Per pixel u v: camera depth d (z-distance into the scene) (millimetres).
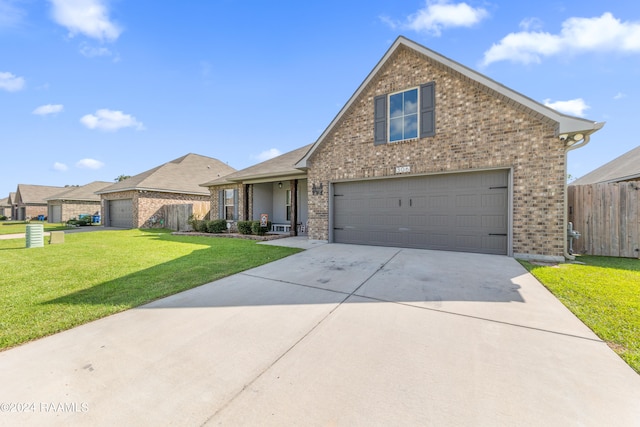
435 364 2553
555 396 2119
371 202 9711
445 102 8258
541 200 7039
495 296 4324
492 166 7590
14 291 4766
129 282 5285
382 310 3822
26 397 2162
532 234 7141
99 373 2475
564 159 6797
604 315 3545
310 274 5773
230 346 2926
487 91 7625
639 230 7305
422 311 3770
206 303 4176
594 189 7793
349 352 2775
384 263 6656
